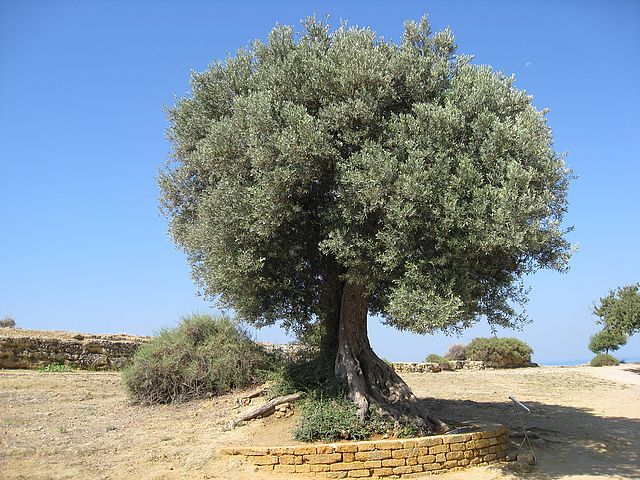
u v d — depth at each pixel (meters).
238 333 15.70
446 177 9.84
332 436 10.57
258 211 10.10
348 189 9.97
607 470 10.30
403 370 28.02
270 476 9.28
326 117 10.55
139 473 9.05
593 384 25.23
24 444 10.17
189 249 13.02
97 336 23.41
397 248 9.66
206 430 11.64
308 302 13.33
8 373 17.33
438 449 10.03
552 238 10.52
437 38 11.91
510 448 11.59
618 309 36.62
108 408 13.78
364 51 10.73
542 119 10.87
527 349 36.91
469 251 9.85
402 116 10.40
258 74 11.90
